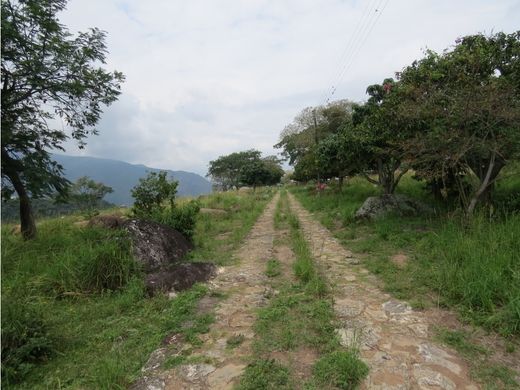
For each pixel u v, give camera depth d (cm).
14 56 680
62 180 839
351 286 498
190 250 749
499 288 388
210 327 386
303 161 2483
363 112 1190
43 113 805
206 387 278
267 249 781
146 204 898
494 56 703
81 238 690
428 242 641
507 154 671
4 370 293
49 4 710
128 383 289
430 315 391
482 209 659
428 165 770
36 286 482
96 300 472
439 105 670
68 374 306
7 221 1058
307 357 315
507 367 289
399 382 271
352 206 1251
